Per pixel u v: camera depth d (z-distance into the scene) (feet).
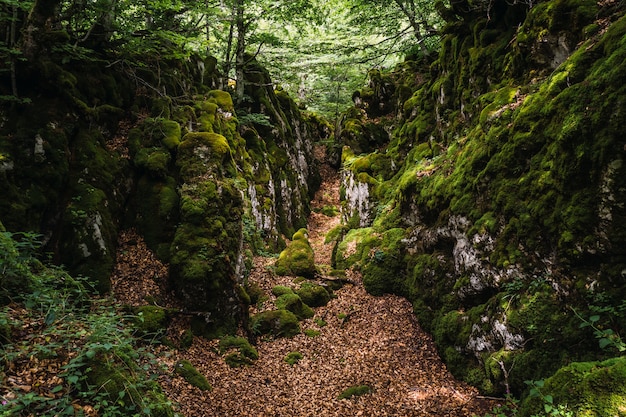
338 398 22.63
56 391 11.72
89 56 30.55
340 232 52.21
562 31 25.81
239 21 52.03
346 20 62.64
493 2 35.37
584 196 18.78
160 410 13.70
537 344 19.58
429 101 48.65
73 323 14.78
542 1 29.32
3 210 21.04
